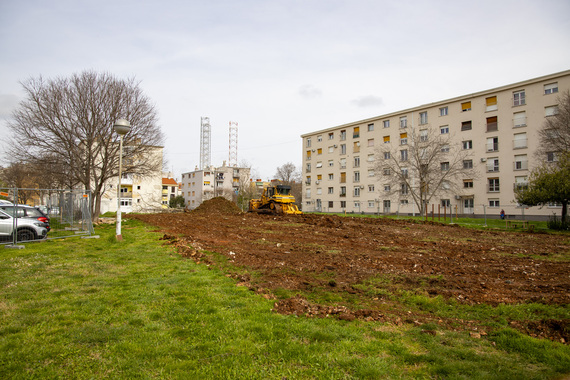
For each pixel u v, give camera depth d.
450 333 4.59
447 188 39.28
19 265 8.12
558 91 31.86
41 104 21.88
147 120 25.25
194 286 6.47
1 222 11.99
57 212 17.92
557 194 20.19
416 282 7.29
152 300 5.62
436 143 36.34
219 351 3.84
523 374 3.48
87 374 3.35
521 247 12.87
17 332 4.33
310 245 12.45
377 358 3.76
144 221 23.52
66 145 22.42
